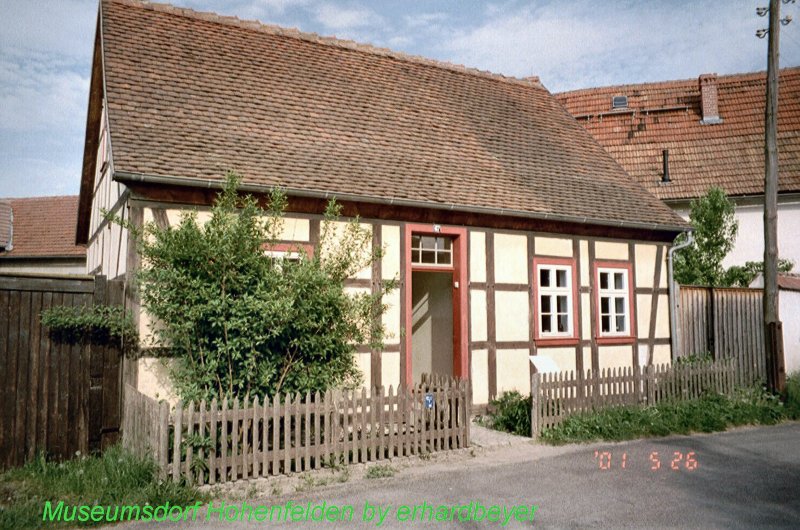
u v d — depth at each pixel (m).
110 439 8.12
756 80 22.14
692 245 15.55
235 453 7.03
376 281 10.29
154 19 12.03
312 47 13.78
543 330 12.46
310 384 7.77
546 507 6.23
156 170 8.53
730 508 6.21
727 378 12.14
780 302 14.61
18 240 24.80
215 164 9.21
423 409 8.43
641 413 10.14
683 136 21.58
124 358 8.23
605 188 14.01
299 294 7.69
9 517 5.76
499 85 16.38
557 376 9.79
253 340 7.48
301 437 7.86
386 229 10.47
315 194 9.56
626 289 13.21
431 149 12.37
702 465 7.94
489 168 12.63
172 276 7.25
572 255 12.52
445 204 10.74
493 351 11.34
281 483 7.02
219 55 12.02
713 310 13.80
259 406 7.18
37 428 7.65
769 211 12.35
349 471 7.55
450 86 15.09
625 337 13.02
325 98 12.34
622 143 22.08
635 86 23.97
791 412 11.48
